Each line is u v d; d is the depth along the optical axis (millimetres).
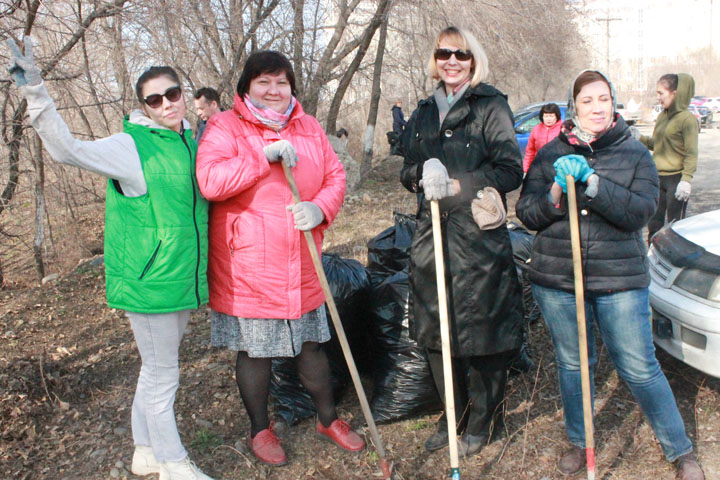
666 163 4832
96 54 6633
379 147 16422
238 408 3387
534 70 12633
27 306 5305
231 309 2658
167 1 6199
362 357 3557
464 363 2932
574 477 2713
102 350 4266
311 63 9445
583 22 12461
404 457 2912
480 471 2791
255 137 2607
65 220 7168
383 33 10883
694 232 3354
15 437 3139
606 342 2582
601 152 2479
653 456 2803
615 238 2428
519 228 4863
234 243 2598
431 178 2396
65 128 2178
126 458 2992
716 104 32281
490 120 2594
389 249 4090
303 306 2701
